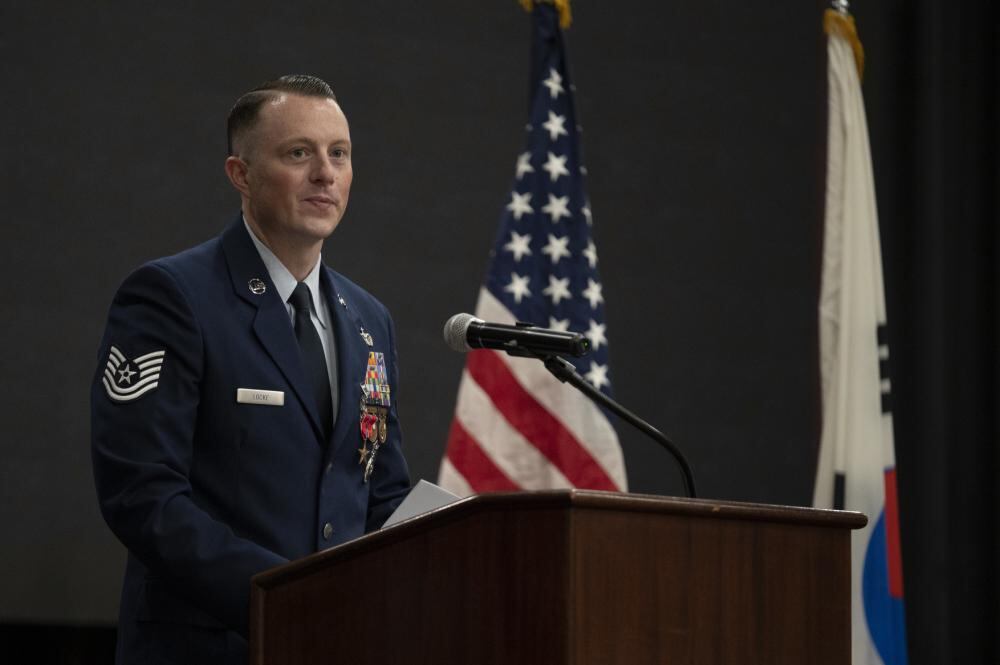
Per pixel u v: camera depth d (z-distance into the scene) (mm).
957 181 15906
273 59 14414
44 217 13508
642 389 15219
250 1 14391
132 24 13969
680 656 4492
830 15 13250
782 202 15852
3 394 13188
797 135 15977
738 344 15547
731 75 15875
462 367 14711
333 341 6914
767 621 4711
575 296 11930
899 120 15852
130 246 13727
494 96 15141
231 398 6328
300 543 6293
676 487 15172
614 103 15523
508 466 11328
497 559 4473
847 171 12938
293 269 6871
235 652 5961
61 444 13266
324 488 6430
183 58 14094
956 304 15820
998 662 15445
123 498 5840
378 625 4719
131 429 6004
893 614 12203
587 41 15523
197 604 5633
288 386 6477
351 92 14688
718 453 15328
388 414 7117
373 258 14570
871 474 12375
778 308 15703
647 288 15367
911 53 15898
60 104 13664
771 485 15422
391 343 7406
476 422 11383
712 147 15742
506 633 4410
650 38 15695
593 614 4344
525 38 15297
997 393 15719
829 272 12883
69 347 13430
